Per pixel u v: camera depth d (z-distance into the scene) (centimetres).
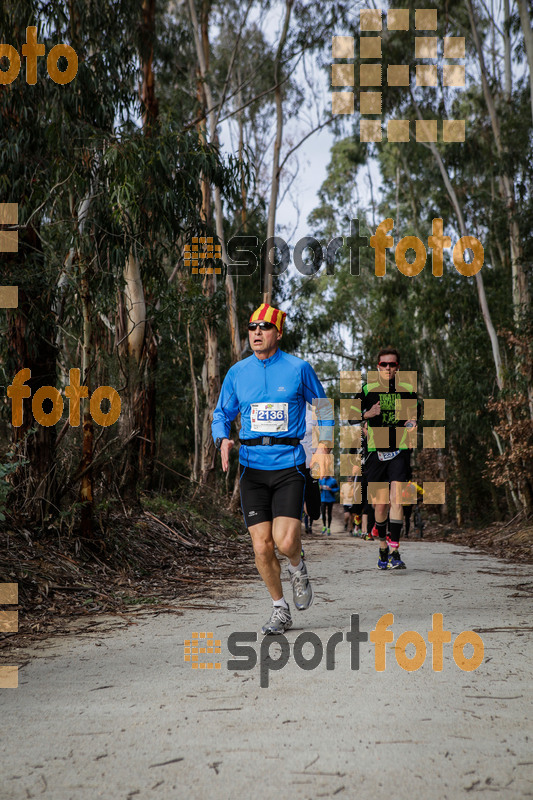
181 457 1956
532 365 1469
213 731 266
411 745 249
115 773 229
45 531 664
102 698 309
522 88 2059
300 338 2177
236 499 1716
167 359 1695
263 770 230
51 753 246
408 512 1686
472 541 1263
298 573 448
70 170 779
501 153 1961
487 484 2058
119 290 896
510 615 486
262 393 446
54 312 746
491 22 2128
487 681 327
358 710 288
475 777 222
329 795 211
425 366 2445
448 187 2000
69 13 919
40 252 738
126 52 988
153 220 843
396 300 2381
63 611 517
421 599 561
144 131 896
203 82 1825
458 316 2123
